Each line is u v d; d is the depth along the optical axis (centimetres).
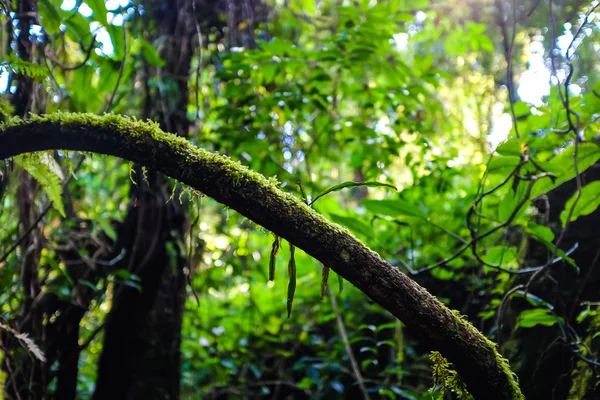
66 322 228
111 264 232
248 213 86
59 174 122
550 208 221
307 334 335
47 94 179
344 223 187
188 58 253
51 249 225
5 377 203
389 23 239
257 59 239
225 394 345
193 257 266
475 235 177
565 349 191
